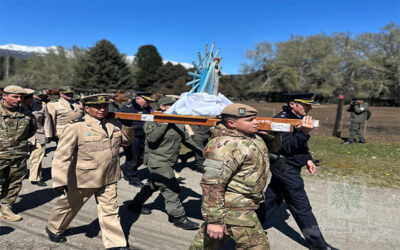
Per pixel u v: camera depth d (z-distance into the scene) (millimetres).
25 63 67000
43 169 6527
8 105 3863
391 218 3912
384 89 50344
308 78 56312
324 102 55500
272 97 60250
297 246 3445
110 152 3107
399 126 16484
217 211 2104
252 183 2205
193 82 5016
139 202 4254
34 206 4430
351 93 51812
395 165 6918
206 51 5047
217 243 2424
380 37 50938
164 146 3869
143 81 82250
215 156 2154
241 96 61750
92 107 2992
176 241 3520
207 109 4555
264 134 2564
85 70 58938
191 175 6461
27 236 3486
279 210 4527
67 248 3244
